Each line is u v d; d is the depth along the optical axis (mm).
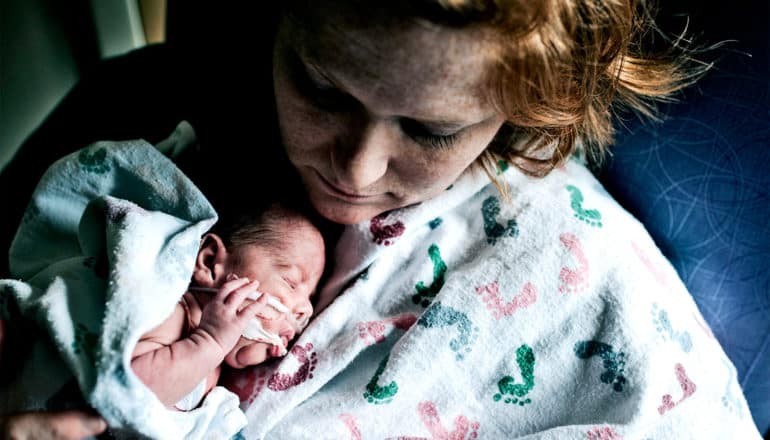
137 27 1103
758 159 854
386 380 795
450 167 701
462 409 820
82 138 1022
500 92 587
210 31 1031
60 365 680
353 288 862
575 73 680
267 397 788
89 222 764
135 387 613
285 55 624
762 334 920
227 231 884
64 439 601
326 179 732
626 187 1002
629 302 830
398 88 557
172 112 1102
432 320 816
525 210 882
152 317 668
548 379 827
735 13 830
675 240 966
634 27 751
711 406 837
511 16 526
